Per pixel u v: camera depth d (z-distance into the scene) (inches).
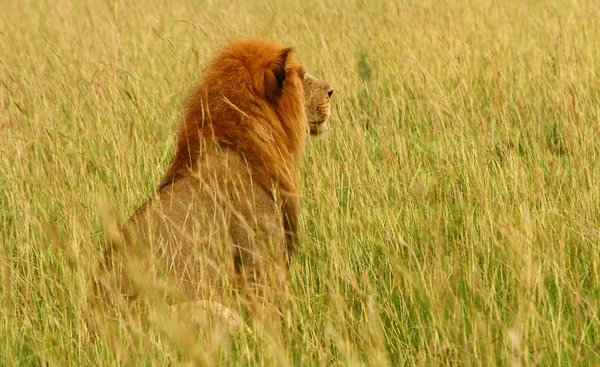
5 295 370.0
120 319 332.8
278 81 398.6
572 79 578.2
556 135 561.0
